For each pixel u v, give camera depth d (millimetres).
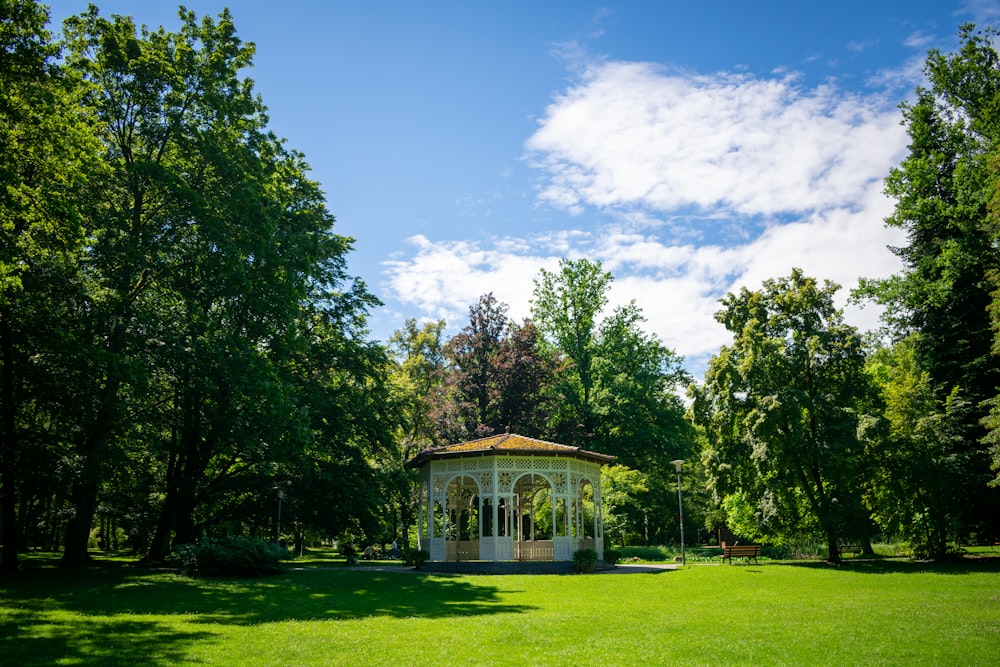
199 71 29016
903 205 37594
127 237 25609
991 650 11398
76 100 21641
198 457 34219
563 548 32500
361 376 39906
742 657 10992
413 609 17156
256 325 29047
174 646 11586
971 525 33406
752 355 33750
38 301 23766
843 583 24188
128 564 31375
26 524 40562
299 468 35031
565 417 57281
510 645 12039
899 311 40938
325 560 42438
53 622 14008
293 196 37344
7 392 24375
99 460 24438
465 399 54594
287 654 10977
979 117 33625
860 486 32969
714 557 41094
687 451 57656
